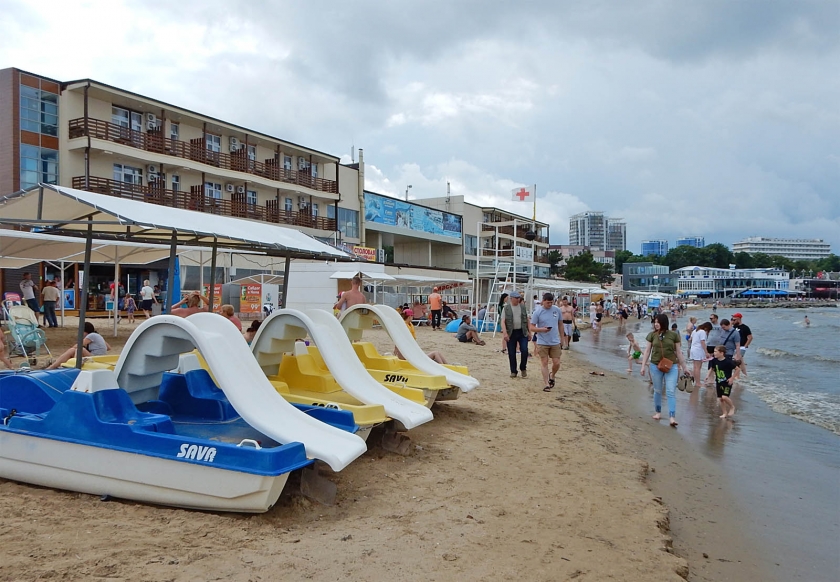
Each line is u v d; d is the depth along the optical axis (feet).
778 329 172.96
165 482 15.03
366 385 22.39
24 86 97.76
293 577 11.99
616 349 87.81
